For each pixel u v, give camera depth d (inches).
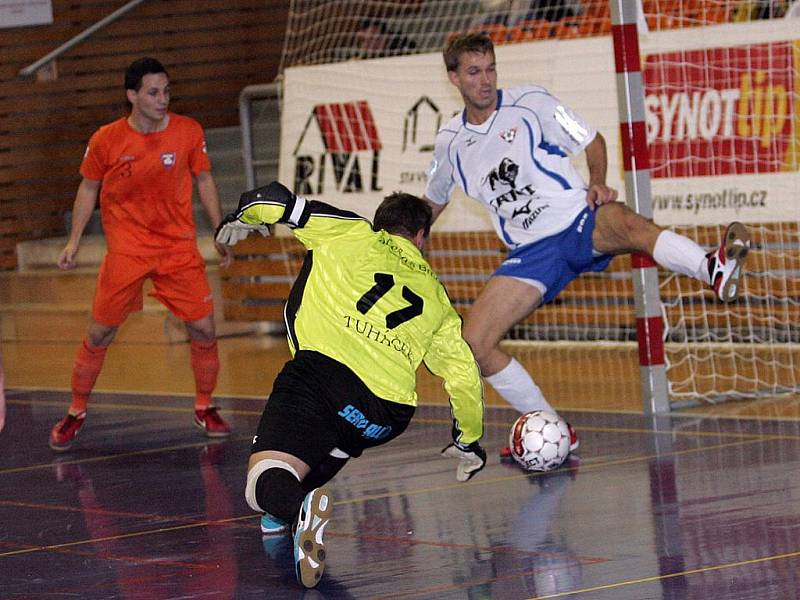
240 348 1378.0
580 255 717.9
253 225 541.0
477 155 724.0
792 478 652.1
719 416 852.6
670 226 1129.4
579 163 1151.0
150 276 869.8
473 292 1299.2
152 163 848.3
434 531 595.2
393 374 529.0
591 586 488.7
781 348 1146.7
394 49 1459.2
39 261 1609.3
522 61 1207.6
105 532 638.5
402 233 555.2
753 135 1082.1
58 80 1676.9
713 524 570.6
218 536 613.6
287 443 517.0
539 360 1184.8
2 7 1631.4
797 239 1107.3
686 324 1194.0
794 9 1079.0
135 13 1700.3
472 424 555.5
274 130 1631.4
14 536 642.8
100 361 874.1
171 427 944.9
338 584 516.7
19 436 947.3
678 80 1112.8
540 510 621.6
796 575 485.4
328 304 530.0
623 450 756.6
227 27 1737.2
